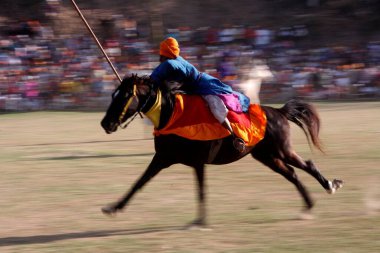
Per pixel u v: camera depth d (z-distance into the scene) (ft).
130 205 50.37
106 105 153.48
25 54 161.38
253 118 44.68
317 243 38.29
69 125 115.75
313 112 47.21
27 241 40.45
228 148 43.75
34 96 152.05
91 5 195.72
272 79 164.66
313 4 204.85
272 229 42.14
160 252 37.14
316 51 181.47
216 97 43.32
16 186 58.65
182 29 186.50
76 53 165.78
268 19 201.67
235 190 55.36
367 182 58.13
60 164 70.79
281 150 45.68
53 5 189.06
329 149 78.54
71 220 45.96
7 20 181.98
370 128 99.86
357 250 36.63
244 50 164.86
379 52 179.52
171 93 42.78
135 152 79.71
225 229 42.45
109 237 40.93
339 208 48.16
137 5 197.77
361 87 165.58
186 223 44.50
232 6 204.85
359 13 201.67
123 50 166.50
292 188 55.93
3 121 125.70
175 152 42.80
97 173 64.95
